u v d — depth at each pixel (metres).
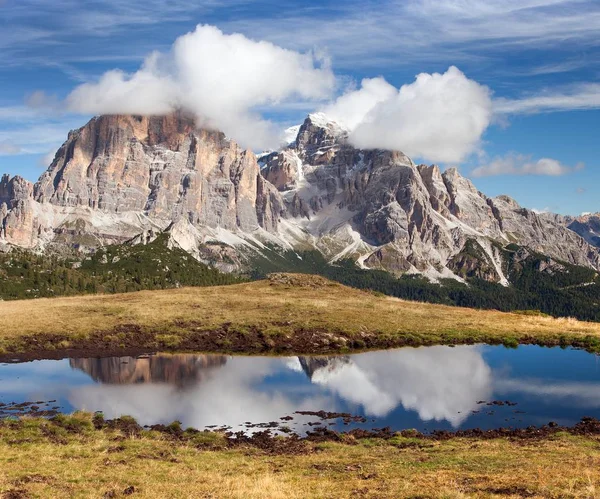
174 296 112.06
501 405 53.44
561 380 63.78
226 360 72.88
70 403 52.59
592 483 25.80
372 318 95.12
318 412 50.59
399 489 26.64
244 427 46.25
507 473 29.50
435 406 52.97
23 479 29.11
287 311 97.69
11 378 62.31
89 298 112.88
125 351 76.75
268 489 27.62
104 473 30.95
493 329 93.31
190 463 34.31
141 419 48.09
